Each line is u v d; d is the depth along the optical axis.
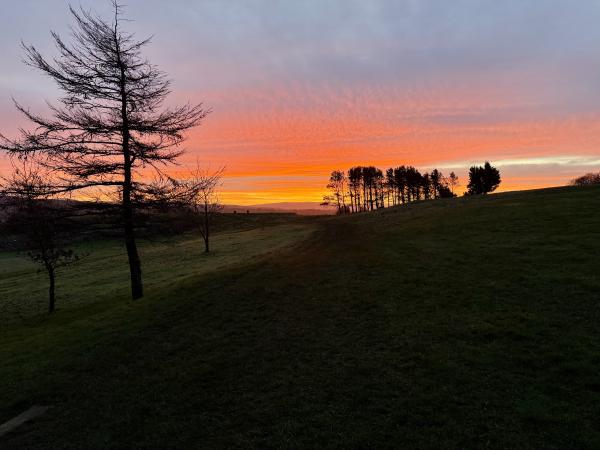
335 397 7.76
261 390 8.48
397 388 7.81
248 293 17.11
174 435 7.12
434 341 9.88
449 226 29.36
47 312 24.12
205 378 9.44
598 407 6.44
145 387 9.35
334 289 16.17
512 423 6.29
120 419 7.95
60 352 12.84
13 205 18.84
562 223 22.73
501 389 7.33
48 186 18.64
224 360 10.38
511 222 26.02
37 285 36.91
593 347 8.43
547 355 8.34
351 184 137.00
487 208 36.00
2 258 63.06
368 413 7.04
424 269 17.33
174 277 28.78
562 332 9.38
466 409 6.80
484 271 15.54
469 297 12.83
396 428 6.50
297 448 6.28
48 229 21.75
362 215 72.88
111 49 19.31
